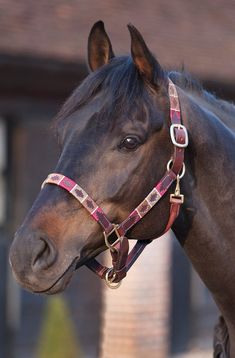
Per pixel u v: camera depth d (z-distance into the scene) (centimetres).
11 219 1195
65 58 897
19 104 1054
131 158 363
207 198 390
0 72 885
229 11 1257
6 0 972
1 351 1185
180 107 382
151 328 983
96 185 360
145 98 368
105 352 983
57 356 971
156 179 371
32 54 877
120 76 368
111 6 1077
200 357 1320
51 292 354
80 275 1262
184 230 391
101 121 363
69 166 361
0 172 1191
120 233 367
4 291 1186
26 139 1205
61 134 372
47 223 355
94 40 405
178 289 1339
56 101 1004
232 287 397
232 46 1134
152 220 374
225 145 396
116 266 373
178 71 424
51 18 982
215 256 393
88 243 364
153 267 985
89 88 371
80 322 1259
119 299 974
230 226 394
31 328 1219
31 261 348
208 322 1389
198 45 1088
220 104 420
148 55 367
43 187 366
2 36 892
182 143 372
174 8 1164
